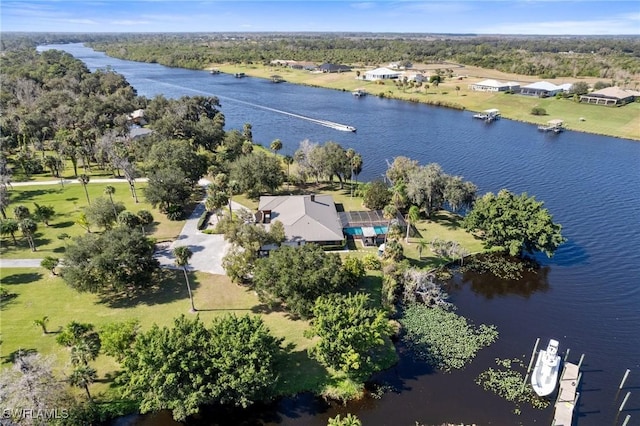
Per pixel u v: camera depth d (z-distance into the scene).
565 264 79.25
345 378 50.69
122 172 119.94
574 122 181.00
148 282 67.19
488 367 54.31
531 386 51.34
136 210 95.12
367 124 182.00
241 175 98.38
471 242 84.31
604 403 49.50
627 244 86.56
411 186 90.44
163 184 91.88
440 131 172.00
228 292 66.50
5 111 161.88
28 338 55.84
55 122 152.75
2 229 77.81
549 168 131.00
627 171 128.38
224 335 47.22
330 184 112.75
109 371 51.16
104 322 59.09
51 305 63.12
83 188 108.06
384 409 47.91
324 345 48.47
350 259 66.12
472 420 46.88
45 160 113.81
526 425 46.41
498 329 61.59
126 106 175.00
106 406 46.69
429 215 95.06
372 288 68.06
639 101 198.75
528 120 188.12
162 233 84.75
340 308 51.72
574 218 98.25
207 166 115.56
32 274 71.19
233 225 69.31
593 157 141.12
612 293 70.75
